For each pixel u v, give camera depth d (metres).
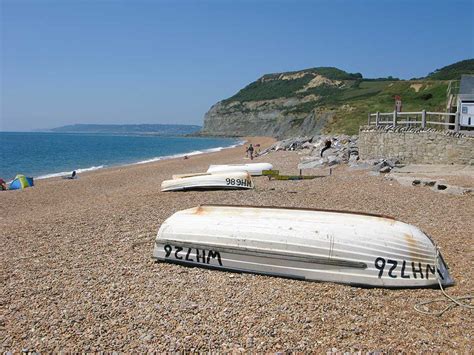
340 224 7.27
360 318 5.72
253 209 8.28
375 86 150.00
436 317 5.77
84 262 8.21
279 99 189.38
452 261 7.84
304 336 5.27
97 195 20.36
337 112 76.25
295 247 7.17
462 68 119.12
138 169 35.75
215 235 7.73
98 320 5.80
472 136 19.55
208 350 5.04
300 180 18.66
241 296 6.43
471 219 10.76
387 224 7.24
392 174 17.55
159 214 12.35
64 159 55.12
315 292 6.57
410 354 4.88
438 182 14.99
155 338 5.31
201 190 17.17
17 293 6.80
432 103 64.94
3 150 75.19
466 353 4.87
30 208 17.62
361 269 6.86
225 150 71.19
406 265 6.85
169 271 7.60
